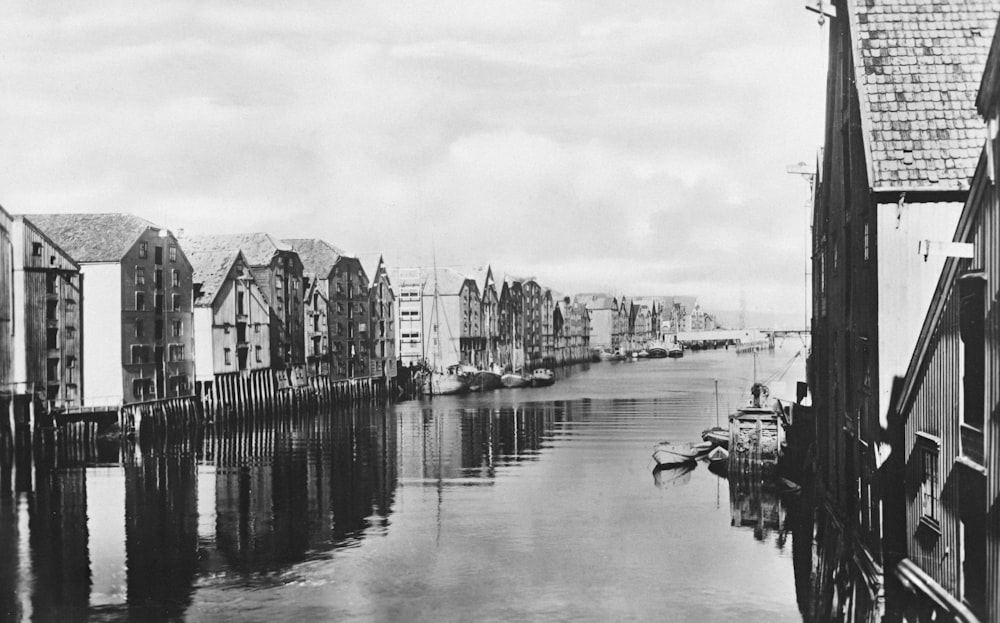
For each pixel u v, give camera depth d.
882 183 20.27
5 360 53.97
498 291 140.25
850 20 21.84
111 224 63.69
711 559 29.80
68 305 59.53
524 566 29.16
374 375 103.38
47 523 36.16
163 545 32.44
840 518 27.70
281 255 84.62
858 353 24.05
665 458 49.22
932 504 18.94
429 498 40.62
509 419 76.62
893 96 20.88
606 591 26.38
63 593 26.86
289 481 45.69
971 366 17.02
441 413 83.44
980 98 15.58
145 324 64.00
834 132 28.45
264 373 79.75
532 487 43.22
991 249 15.33
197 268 75.00
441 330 119.50
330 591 26.81
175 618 24.67
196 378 71.44
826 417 34.06
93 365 60.88
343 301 96.75
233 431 69.69
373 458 53.88
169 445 60.97
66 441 57.44
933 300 18.62
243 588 27.19
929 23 21.42
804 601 25.28
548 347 165.38
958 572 17.27
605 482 44.44
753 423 44.44
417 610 24.95
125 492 43.00
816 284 39.28
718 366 164.50
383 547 31.75
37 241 56.44
